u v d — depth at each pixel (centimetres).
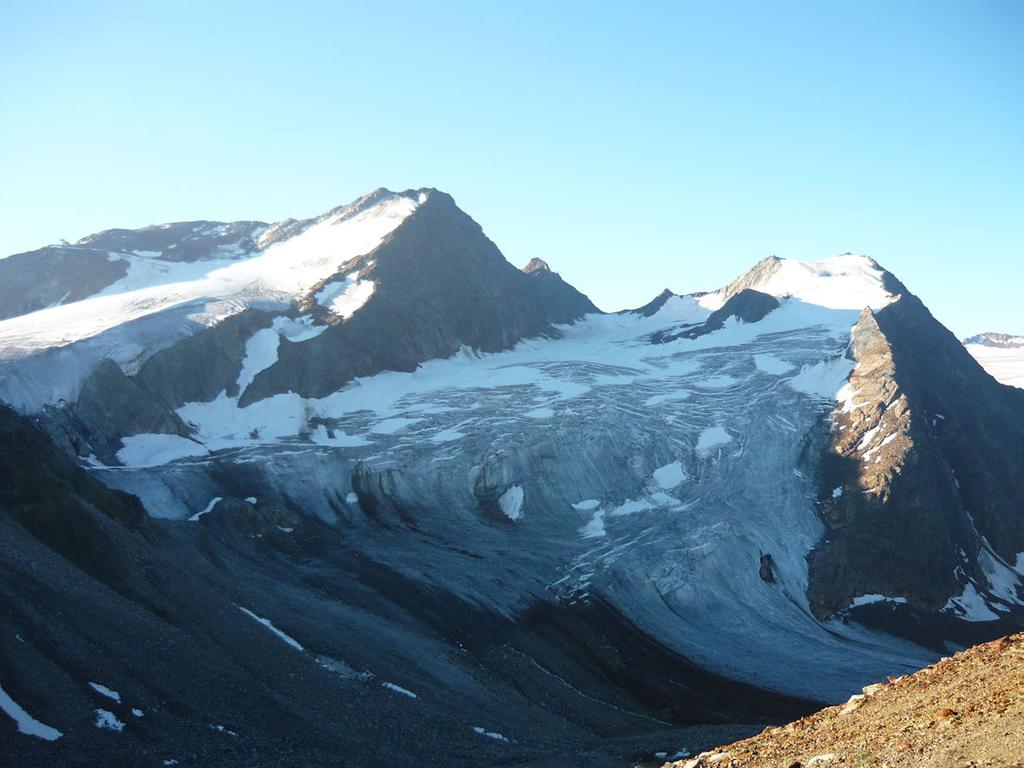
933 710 2395
